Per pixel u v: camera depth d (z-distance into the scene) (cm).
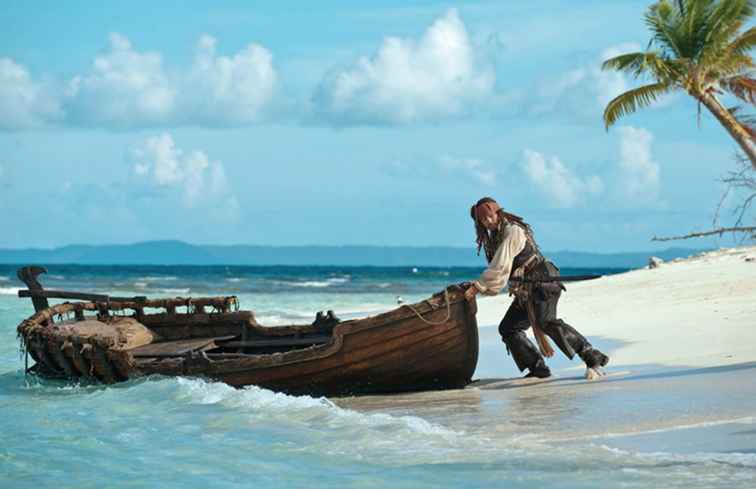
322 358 1655
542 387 1554
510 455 1023
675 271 3978
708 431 1079
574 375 1684
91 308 2220
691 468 923
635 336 2127
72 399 1670
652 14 3781
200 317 2142
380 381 1669
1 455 1189
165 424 1362
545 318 1586
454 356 1634
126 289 8488
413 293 7619
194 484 1007
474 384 1709
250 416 1380
